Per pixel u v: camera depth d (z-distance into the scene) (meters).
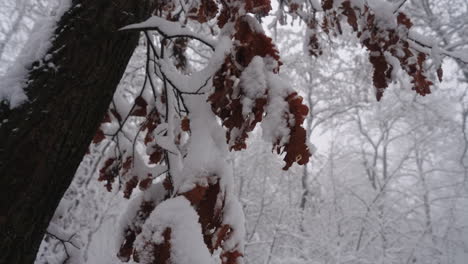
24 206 1.12
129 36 1.40
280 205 8.24
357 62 8.33
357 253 7.18
